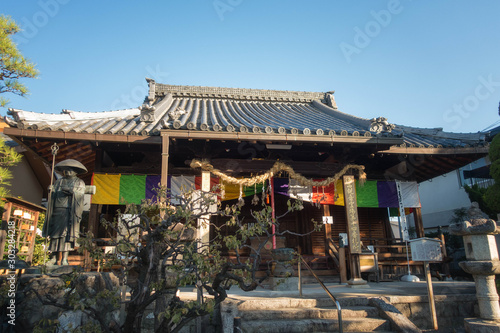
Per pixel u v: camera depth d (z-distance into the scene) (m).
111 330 4.54
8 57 8.31
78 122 10.61
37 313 5.45
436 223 20.95
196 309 4.27
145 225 4.96
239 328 5.70
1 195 7.95
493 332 6.19
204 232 10.33
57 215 6.79
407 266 12.98
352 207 11.23
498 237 9.80
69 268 6.56
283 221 15.09
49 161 12.10
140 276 4.49
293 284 8.80
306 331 6.32
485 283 6.74
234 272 4.69
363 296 7.75
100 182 11.38
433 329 7.18
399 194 13.32
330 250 12.83
